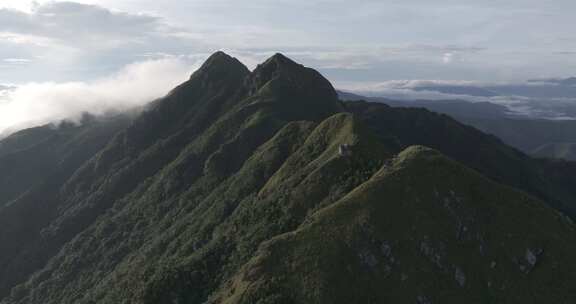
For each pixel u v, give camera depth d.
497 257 131.38
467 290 125.25
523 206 143.25
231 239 171.00
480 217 138.38
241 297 124.94
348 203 138.62
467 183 144.38
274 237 141.25
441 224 134.38
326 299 118.50
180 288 157.75
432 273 126.56
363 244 129.25
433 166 146.25
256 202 184.12
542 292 125.12
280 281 125.19
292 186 171.62
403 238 130.50
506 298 124.12
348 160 165.75
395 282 124.00
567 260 131.25
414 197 138.25
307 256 128.50
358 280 123.31
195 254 175.62
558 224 141.62
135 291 172.12
